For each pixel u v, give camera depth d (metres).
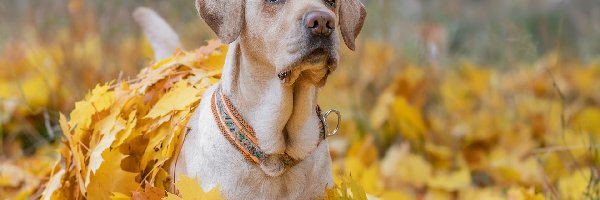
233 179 3.09
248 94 3.07
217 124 3.12
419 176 4.89
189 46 6.70
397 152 5.05
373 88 6.50
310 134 3.13
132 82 3.87
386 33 7.34
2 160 5.05
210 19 3.07
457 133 5.82
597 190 4.09
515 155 5.33
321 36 2.85
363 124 5.72
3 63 6.55
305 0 2.92
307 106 3.07
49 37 6.95
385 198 4.57
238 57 3.11
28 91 5.56
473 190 4.72
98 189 3.31
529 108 6.34
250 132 3.08
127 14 6.71
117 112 3.41
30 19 7.14
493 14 8.79
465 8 9.00
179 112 3.35
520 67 7.29
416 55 7.64
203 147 3.15
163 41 4.06
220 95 3.16
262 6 2.96
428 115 6.16
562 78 7.23
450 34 8.66
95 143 3.41
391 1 8.21
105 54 6.05
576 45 8.61
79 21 6.51
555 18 8.67
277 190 3.12
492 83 7.18
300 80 3.01
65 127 3.47
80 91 5.44
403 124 5.52
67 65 5.72
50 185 3.52
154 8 6.85
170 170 3.31
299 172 3.14
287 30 2.88
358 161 4.71
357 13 3.17
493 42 8.39
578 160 4.90
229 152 3.09
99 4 6.70
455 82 7.28
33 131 5.41
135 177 3.38
